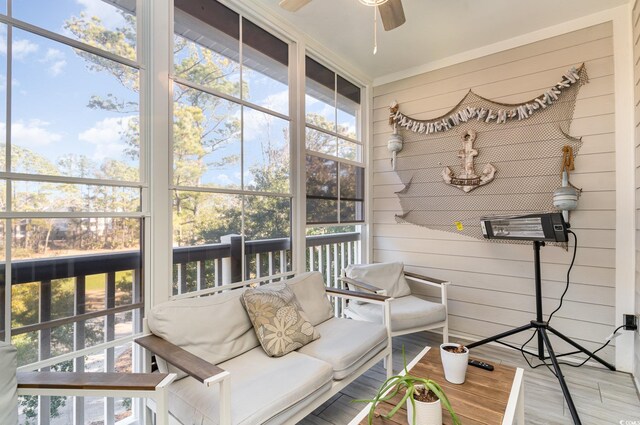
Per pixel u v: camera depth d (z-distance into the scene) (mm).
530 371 2324
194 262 1897
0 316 1263
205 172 1961
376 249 3525
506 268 2770
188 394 1338
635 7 2150
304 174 2670
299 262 2594
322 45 2828
